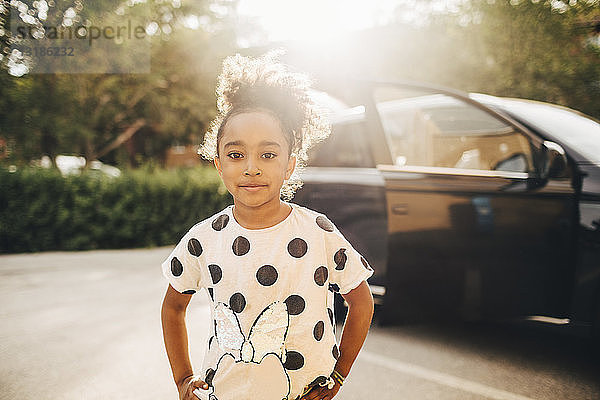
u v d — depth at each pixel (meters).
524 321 3.14
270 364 1.31
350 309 1.44
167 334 1.47
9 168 8.20
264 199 1.30
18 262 7.03
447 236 3.38
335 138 4.24
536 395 2.84
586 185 2.96
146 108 14.34
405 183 3.58
